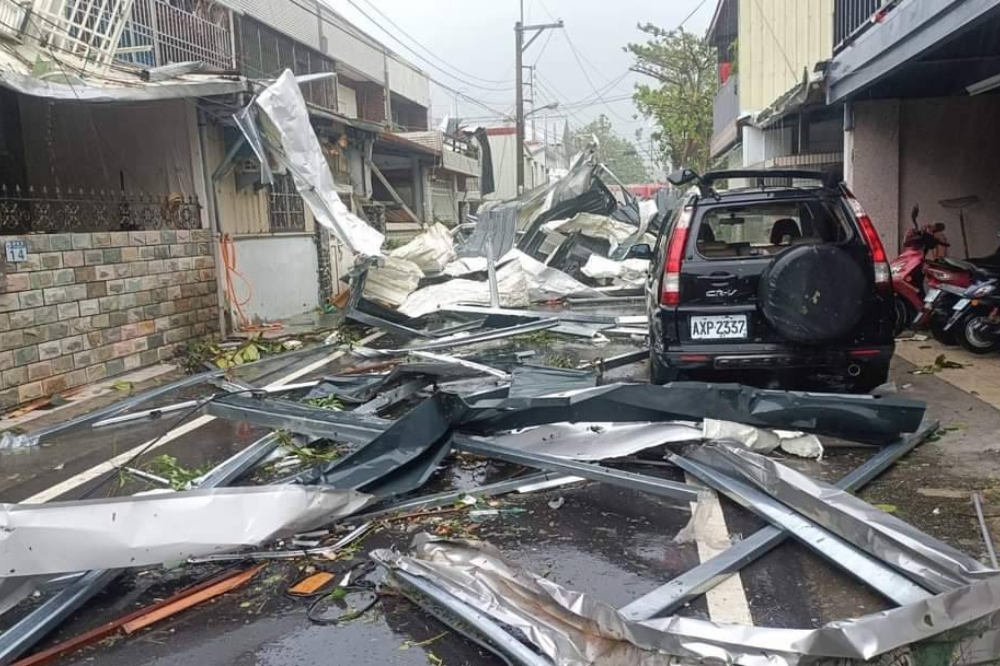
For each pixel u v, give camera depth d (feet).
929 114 33.42
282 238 45.98
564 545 13.19
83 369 27.81
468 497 15.10
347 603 11.44
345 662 9.96
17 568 10.25
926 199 33.88
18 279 24.76
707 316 18.66
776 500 13.30
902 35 23.32
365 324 37.70
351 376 25.36
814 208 19.40
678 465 15.57
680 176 20.38
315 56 71.92
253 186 42.60
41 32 28.60
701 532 13.14
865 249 18.24
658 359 19.49
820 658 8.38
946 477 14.93
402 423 15.84
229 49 55.06
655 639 8.75
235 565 12.71
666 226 24.94
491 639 9.81
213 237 37.14
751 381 20.02
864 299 17.39
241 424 22.15
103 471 18.49
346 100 82.84
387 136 61.46
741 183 55.31
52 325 26.27
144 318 31.42
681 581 11.17
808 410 16.33
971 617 8.68
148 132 36.76
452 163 88.38
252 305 42.09
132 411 23.77
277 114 33.14
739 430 16.15
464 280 43.19
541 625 9.64
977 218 33.60
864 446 16.80
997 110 32.78
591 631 9.32
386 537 13.67
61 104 33.68
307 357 32.63
